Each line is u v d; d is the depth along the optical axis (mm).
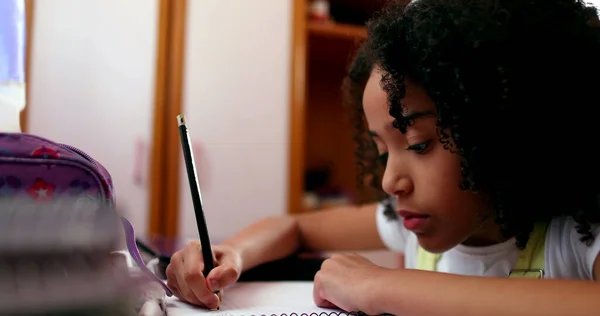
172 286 431
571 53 412
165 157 1334
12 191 268
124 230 292
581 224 433
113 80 1301
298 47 1466
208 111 1383
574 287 324
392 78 423
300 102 1460
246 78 1420
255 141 1421
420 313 345
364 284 387
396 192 438
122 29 1312
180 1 1363
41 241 233
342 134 1864
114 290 252
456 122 396
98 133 1283
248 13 1428
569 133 415
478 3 407
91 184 285
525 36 396
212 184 1375
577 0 438
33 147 276
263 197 1422
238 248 530
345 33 1536
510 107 386
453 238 434
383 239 700
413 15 434
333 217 746
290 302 433
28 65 1229
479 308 326
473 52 392
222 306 411
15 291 223
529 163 409
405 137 430
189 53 1372
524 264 478
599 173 434
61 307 231
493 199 417
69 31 1271
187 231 1326
